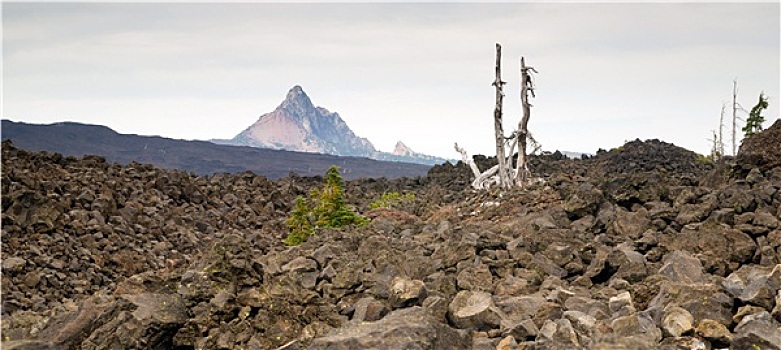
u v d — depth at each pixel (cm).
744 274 1090
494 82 2911
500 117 2930
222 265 1028
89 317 940
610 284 1202
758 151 2206
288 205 3027
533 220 1717
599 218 1659
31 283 1550
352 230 1872
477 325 971
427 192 3609
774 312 929
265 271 1080
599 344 704
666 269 1198
